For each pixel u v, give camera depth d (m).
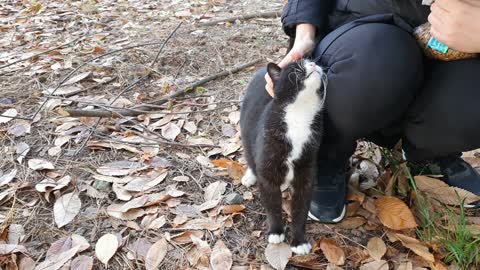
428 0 1.60
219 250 1.74
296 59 1.81
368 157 2.26
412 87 1.62
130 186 2.04
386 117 1.65
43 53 3.29
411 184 1.97
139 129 2.50
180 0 4.73
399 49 1.56
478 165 2.23
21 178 2.09
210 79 3.03
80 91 2.86
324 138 1.80
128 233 1.83
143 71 3.10
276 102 1.75
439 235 1.76
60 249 1.73
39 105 2.68
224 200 2.00
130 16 4.21
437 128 1.69
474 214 1.92
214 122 2.59
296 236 1.76
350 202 1.99
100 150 2.31
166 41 3.35
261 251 1.77
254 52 3.41
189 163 2.23
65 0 4.68
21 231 1.82
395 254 1.76
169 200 1.98
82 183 2.07
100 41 3.60
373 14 1.74
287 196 2.06
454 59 1.61
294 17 1.82
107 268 1.68
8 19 4.11
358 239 1.82
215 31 3.77
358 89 1.57
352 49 1.59
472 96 1.59
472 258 1.67
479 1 1.41
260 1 4.64
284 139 1.72
